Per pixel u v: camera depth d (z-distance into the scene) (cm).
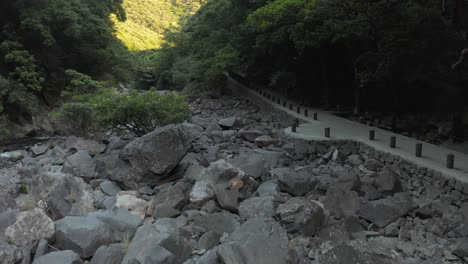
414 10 1634
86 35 2772
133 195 944
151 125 1502
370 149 1343
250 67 3103
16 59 2238
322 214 788
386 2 1700
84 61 2823
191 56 3859
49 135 2186
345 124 1822
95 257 631
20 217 695
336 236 740
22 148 1791
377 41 1850
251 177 1002
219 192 880
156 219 825
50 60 2541
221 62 3048
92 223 704
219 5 3441
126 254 636
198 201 878
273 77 2680
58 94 2573
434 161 1102
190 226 764
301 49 2034
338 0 1888
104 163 1159
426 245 732
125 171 1032
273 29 2328
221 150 1409
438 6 1628
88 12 2839
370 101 2219
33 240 679
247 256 596
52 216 834
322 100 2545
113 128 1565
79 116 1673
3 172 1166
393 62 1738
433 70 1811
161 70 4459
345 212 833
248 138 1634
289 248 662
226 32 3334
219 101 3198
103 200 932
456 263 668
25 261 631
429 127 1967
